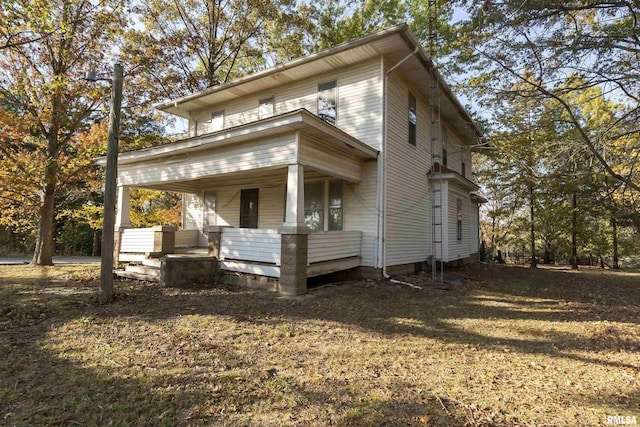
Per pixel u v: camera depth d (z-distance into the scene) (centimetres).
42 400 273
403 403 282
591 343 461
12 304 571
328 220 995
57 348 388
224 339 429
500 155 1762
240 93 1189
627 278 1295
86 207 1589
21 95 1101
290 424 248
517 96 1003
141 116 1558
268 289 724
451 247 1257
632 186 928
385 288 815
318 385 311
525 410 277
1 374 318
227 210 1241
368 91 946
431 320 560
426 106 1250
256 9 1722
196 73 1747
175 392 290
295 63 978
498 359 394
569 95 1300
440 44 1652
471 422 256
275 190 1131
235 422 249
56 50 1140
